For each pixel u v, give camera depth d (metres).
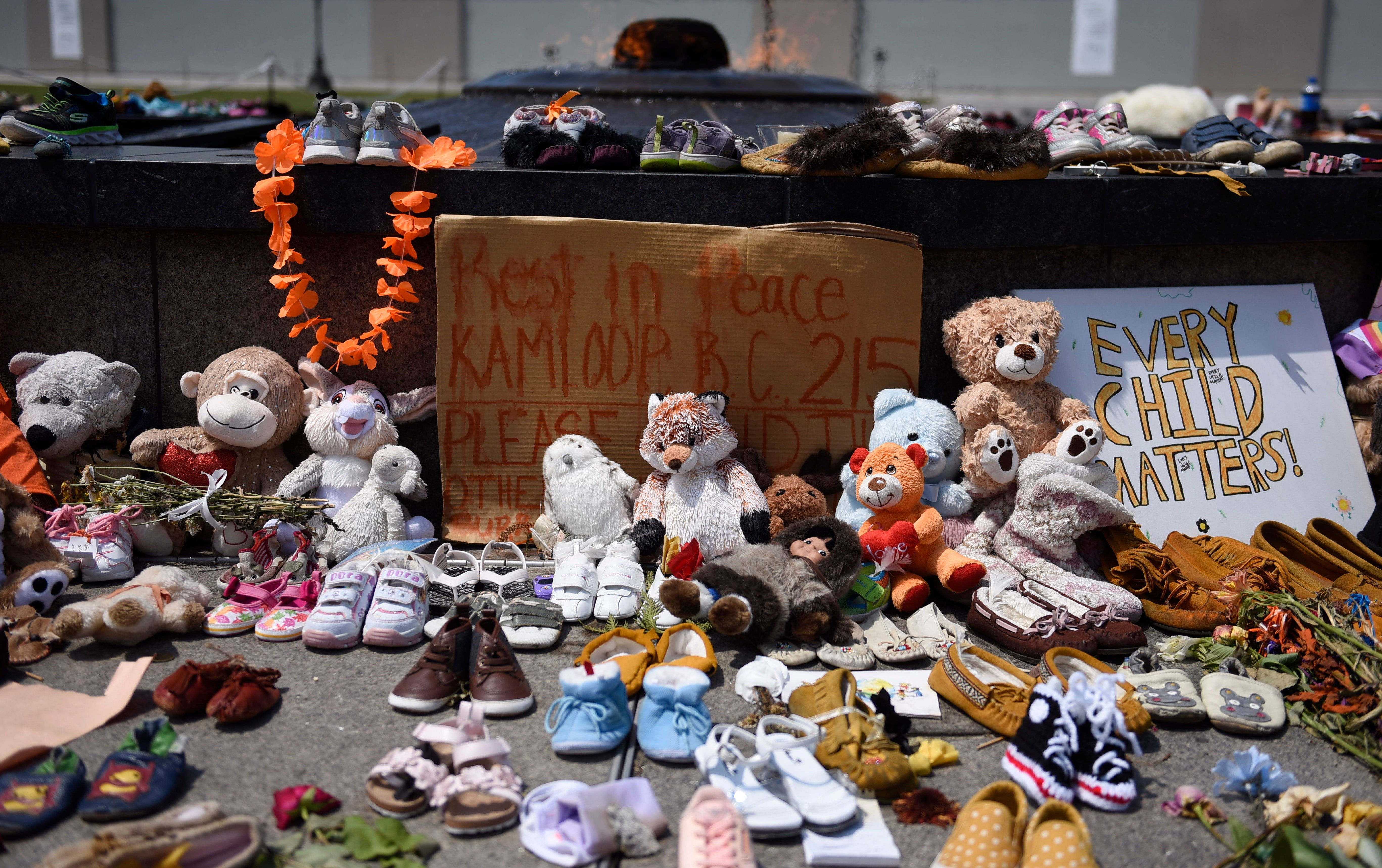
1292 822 2.36
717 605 3.01
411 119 3.86
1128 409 4.18
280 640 3.19
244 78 14.30
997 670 2.99
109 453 4.01
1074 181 4.05
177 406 4.18
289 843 2.21
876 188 3.96
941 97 28.83
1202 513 4.16
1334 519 4.25
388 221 3.90
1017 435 3.83
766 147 4.44
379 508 3.83
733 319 3.98
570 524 3.83
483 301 3.93
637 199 3.94
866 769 2.45
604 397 4.03
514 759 2.60
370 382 4.16
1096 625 3.27
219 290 4.07
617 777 2.53
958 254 4.15
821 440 4.07
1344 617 3.18
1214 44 31.23
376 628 3.14
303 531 3.64
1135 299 4.29
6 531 3.30
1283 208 4.28
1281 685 3.01
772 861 2.27
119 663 3.01
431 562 3.74
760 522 3.59
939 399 4.25
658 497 3.78
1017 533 3.69
